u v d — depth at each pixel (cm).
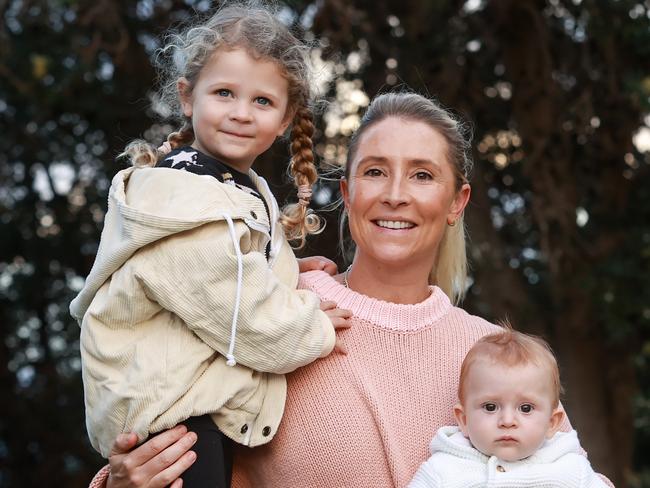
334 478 284
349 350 296
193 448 270
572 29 828
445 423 290
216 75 301
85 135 918
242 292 267
